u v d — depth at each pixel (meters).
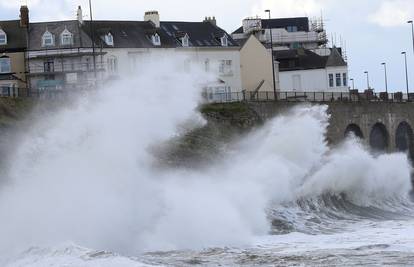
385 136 150.50
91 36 138.50
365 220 82.06
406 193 101.19
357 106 143.12
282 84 190.25
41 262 48.81
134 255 55.16
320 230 72.69
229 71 163.50
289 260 51.66
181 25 163.12
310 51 198.75
